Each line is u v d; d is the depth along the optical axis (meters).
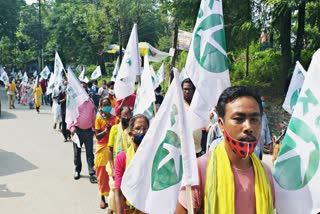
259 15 14.24
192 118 4.11
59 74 15.15
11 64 61.69
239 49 15.26
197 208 2.35
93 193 7.70
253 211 2.28
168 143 2.99
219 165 2.30
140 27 38.94
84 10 43.47
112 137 5.67
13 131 15.63
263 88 15.30
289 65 14.63
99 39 41.00
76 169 8.74
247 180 2.31
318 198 2.54
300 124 2.67
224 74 4.17
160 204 2.98
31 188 7.98
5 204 6.99
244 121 2.27
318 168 2.56
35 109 25.00
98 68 21.33
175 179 2.97
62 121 13.20
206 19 4.23
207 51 4.19
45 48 51.94
